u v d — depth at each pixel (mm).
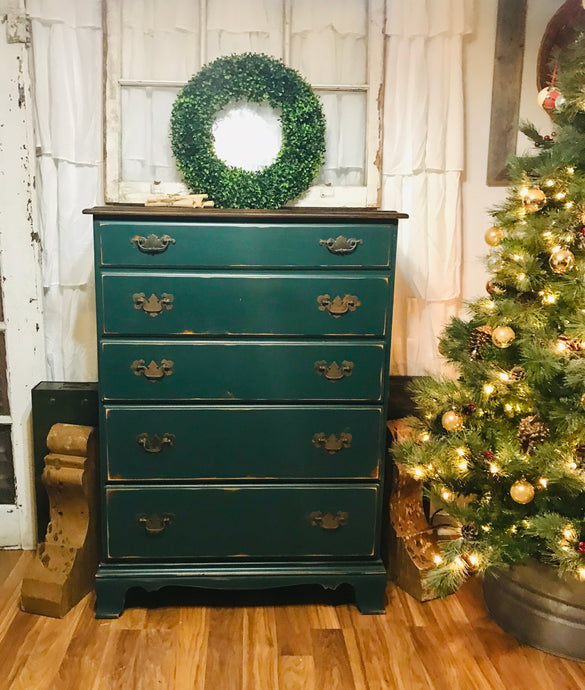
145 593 2285
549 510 1862
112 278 1958
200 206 2176
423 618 2176
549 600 1960
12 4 2232
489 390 1932
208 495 2111
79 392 2324
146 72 2338
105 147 2342
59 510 2244
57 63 2262
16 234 2373
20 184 2342
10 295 2408
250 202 2256
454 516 1991
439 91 2361
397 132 2387
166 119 2367
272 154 2322
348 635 2082
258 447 2092
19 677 1860
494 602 2150
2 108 2291
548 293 1842
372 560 2199
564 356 1761
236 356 2027
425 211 2443
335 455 2113
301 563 2182
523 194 1810
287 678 1885
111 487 2082
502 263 1913
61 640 2025
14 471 2521
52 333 2473
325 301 2008
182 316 1992
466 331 2092
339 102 2402
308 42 2359
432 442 2027
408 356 2551
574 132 1835
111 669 1904
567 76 1835
